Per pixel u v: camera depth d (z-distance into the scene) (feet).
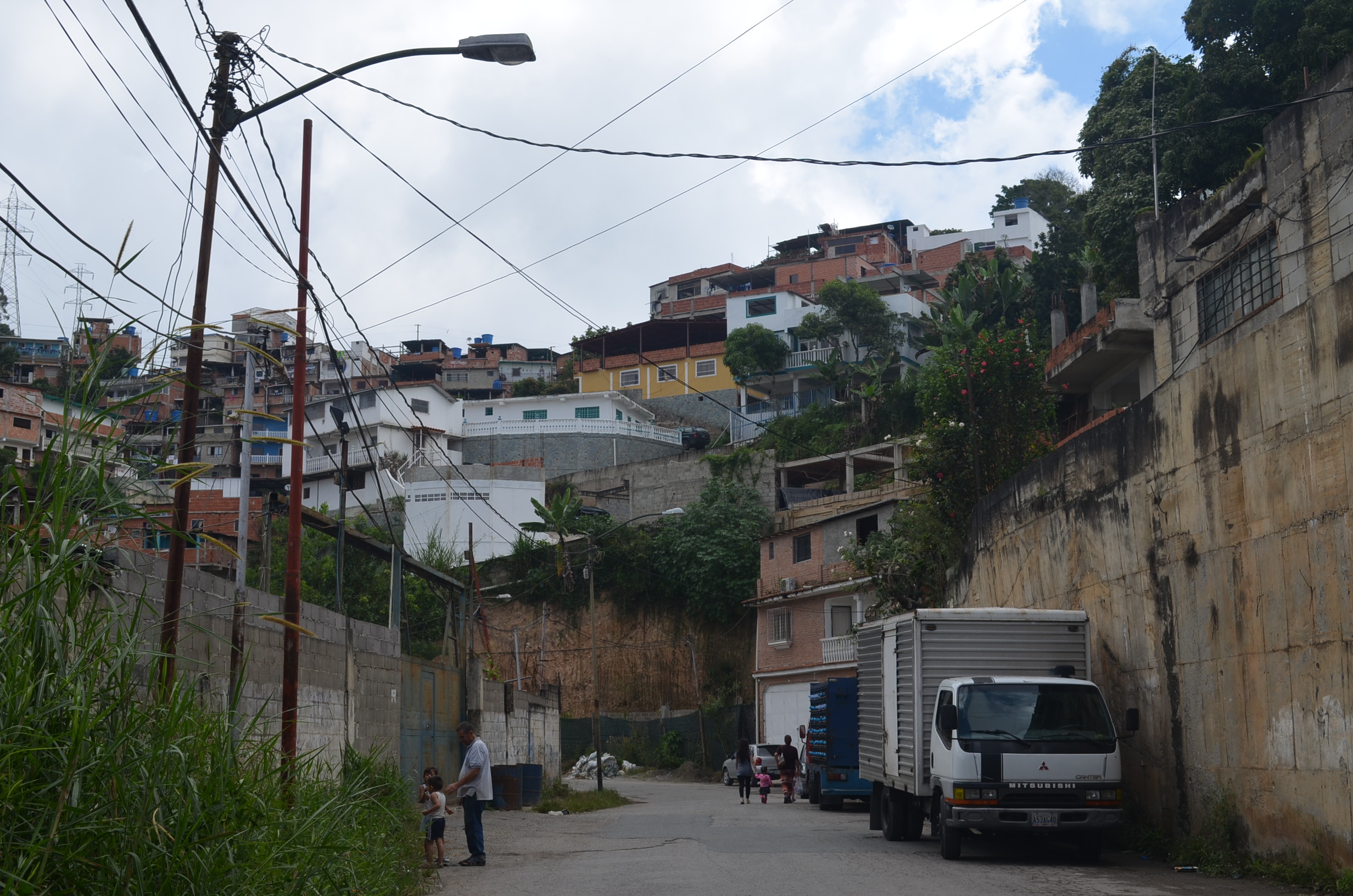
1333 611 36.27
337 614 61.87
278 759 26.55
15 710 17.75
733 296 239.09
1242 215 47.57
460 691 90.79
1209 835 43.39
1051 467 61.98
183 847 19.04
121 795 18.65
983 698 46.57
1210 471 44.60
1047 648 50.93
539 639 179.01
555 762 122.11
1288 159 43.65
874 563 100.89
